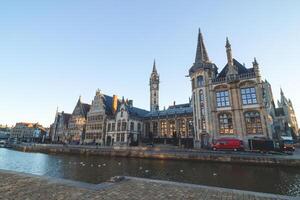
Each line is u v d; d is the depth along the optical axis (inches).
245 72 1738.4
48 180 372.5
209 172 928.9
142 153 1599.4
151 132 2723.9
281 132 2536.9
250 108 1594.5
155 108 3710.6
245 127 1588.3
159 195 280.4
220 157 1175.0
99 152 1934.1
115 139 2669.8
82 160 1567.4
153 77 3929.6
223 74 1878.7
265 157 1023.0
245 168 995.9
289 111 3253.0
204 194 285.7
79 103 3511.3
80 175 956.0
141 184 348.2
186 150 1491.1
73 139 3294.8
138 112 3073.3
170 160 1392.7
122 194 285.3
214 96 1813.5
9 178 388.2
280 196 276.8
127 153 1710.1
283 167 959.0
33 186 328.2
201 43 2197.3
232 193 291.7
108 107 3129.9
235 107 1664.6
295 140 2549.2
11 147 3417.8
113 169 1094.4
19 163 1427.2
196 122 1900.8
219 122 1745.8
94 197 270.8
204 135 1807.3
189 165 1149.7
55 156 1950.1
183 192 296.7
